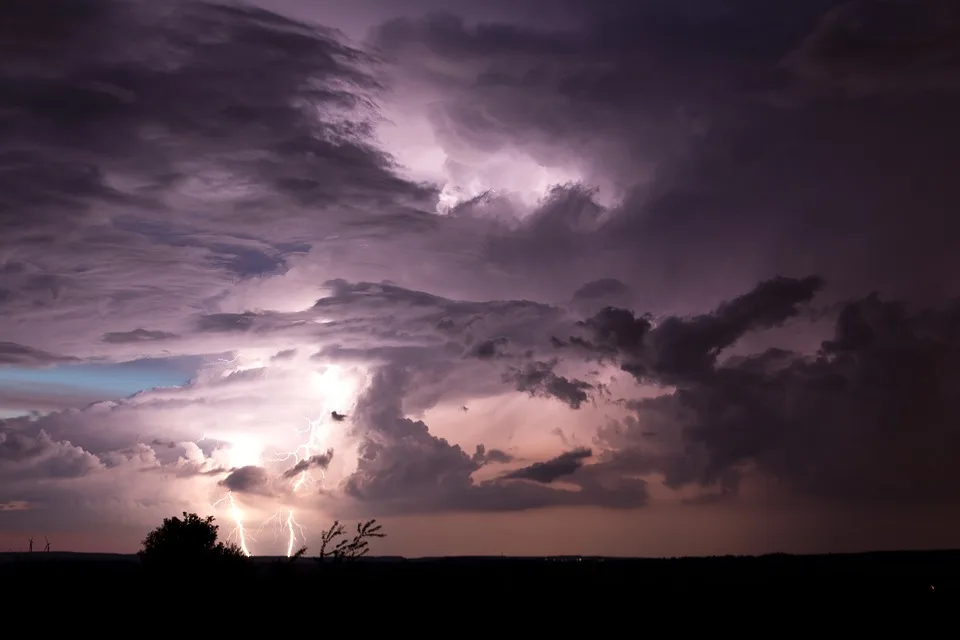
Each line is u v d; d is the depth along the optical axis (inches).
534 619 1343.5
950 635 1362.0
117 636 978.7
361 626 1011.3
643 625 1397.6
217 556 1119.6
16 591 1127.6
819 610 1601.9
